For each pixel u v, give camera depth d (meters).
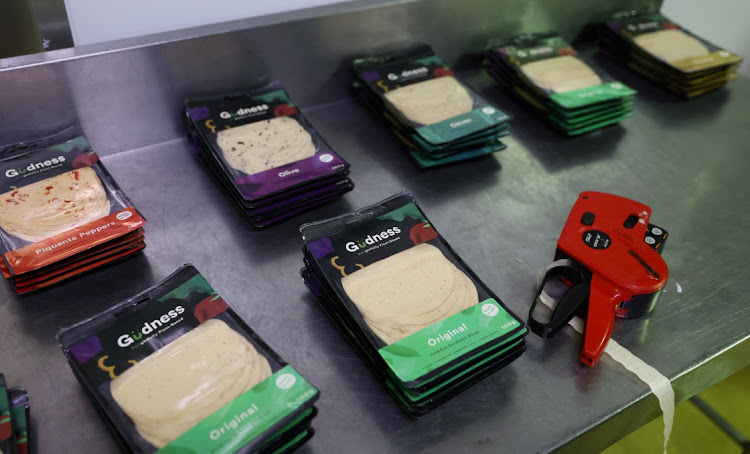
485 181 0.91
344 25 0.95
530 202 0.88
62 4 0.82
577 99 0.98
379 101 0.96
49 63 0.79
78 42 0.87
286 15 0.92
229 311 0.65
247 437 0.54
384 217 0.73
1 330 0.68
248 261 0.77
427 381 0.58
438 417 0.62
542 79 1.01
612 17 1.17
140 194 0.85
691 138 1.02
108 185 0.78
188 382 0.58
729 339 0.70
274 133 0.87
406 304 0.65
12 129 0.82
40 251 0.69
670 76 1.09
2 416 0.56
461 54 1.10
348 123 1.00
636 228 0.74
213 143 0.84
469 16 1.05
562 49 1.09
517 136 1.00
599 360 0.67
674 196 0.90
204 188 0.86
